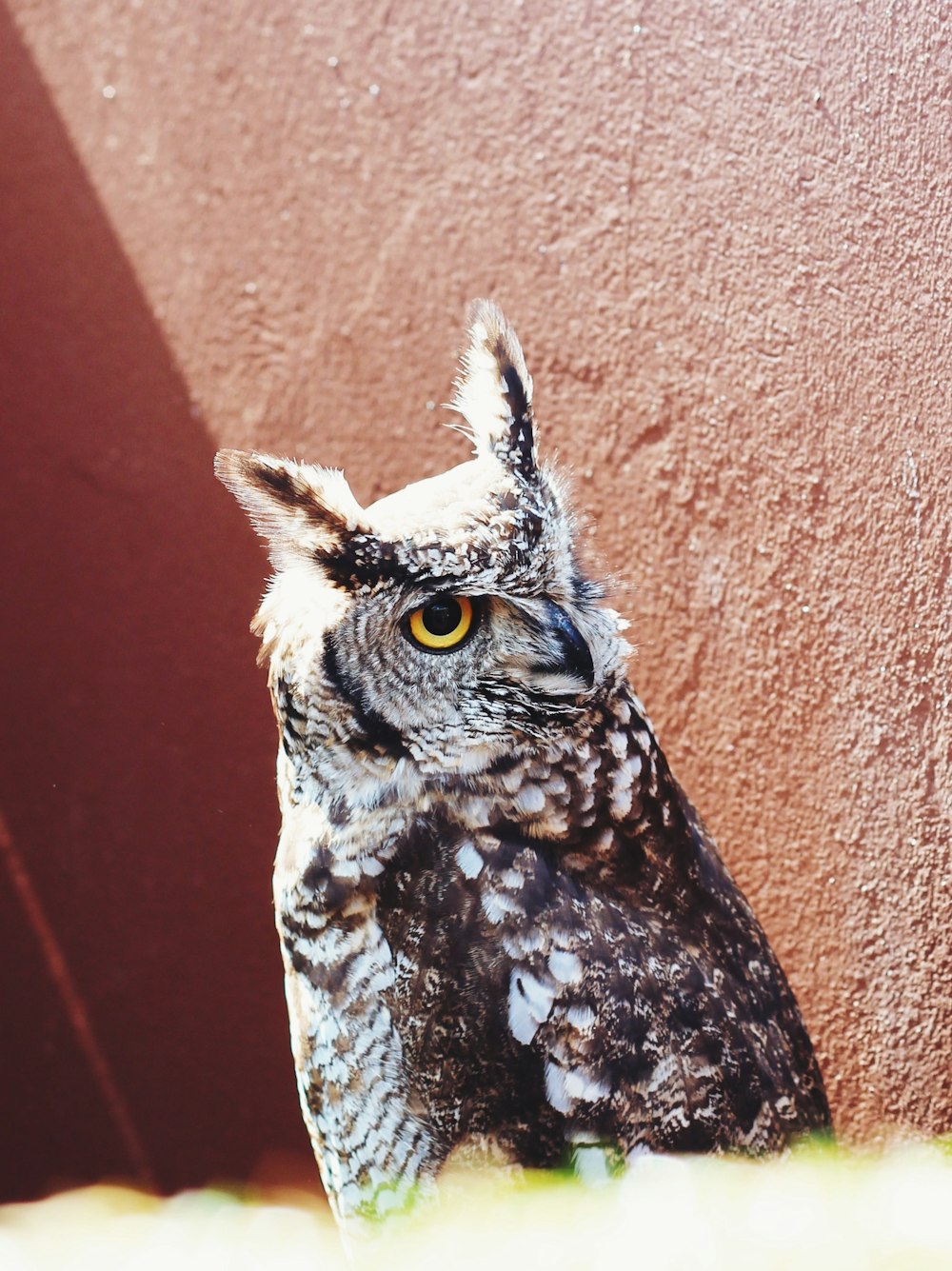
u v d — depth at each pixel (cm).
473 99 99
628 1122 82
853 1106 94
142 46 106
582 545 86
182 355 107
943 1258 65
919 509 90
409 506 83
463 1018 83
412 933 84
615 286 97
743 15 92
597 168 96
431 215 101
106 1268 65
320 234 103
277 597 86
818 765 94
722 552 95
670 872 87
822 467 92
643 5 94
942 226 88
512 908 84
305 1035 86
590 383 98
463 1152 83
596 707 86
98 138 107
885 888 93
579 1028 83
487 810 85
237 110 104
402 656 83
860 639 92
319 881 86
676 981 84
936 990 92
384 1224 86
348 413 104
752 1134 83
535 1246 69
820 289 91
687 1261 67
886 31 88
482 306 87
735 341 94
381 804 85
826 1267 65
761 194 92
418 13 100
